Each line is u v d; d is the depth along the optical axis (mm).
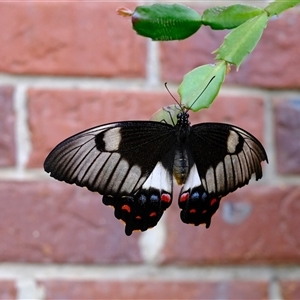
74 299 1333
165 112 1143
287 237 1337
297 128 1341
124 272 1338
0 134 1325
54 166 1136
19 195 1327
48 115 1329
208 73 1126
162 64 1337
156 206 1165
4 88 1325
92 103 1331
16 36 1329
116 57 1335
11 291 1328
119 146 1156
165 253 1335
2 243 1326
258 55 1346
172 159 1170
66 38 1333
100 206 1334
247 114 1342
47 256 1330
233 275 1343
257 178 1157
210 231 1337
